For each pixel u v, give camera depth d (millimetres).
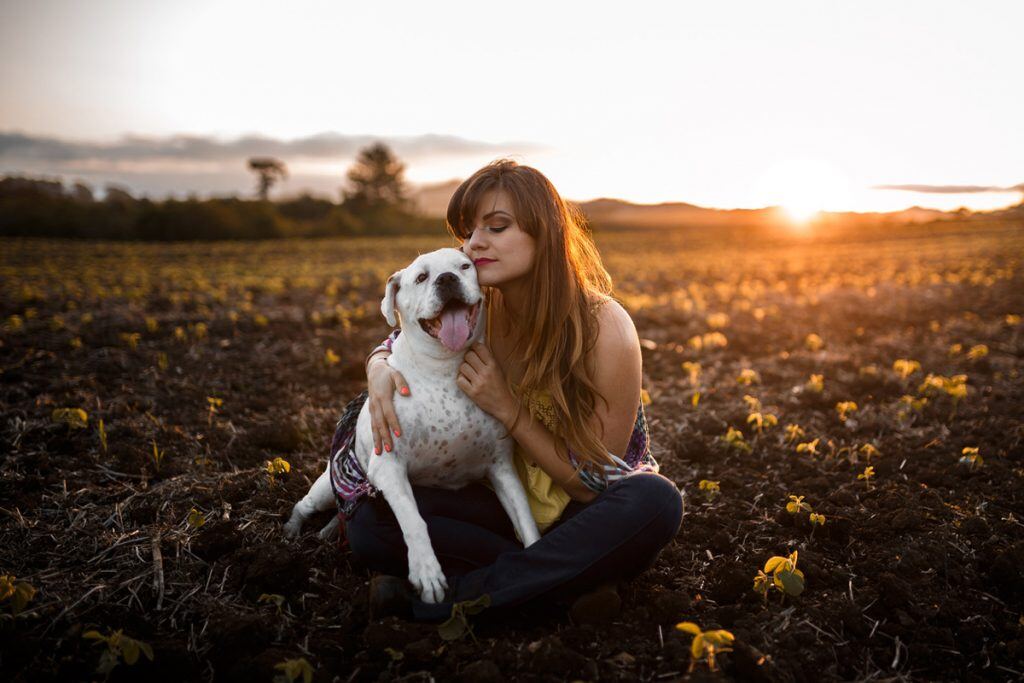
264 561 2537
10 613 2250
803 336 6957
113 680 2068
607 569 2268
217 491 3252
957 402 4559
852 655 2232
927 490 3291
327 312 8180
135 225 40750
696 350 6203
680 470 3631
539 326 2486
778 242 31172
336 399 4984
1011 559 2602
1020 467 3594
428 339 2457
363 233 49688
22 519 2906
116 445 3721
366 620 2359
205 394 4941
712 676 1935
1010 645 2250
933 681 2141
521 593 2256
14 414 4164
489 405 2445
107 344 6316
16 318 6930
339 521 2791
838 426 4328
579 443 2463
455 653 2162
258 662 2086
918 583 2537
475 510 2664
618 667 2119
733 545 2885
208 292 11055
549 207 2461
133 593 2449
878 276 13320
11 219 39906
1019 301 9195
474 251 2539
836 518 2932
